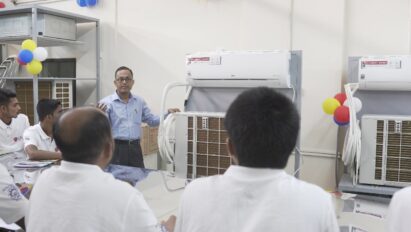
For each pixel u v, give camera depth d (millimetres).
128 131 3168
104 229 938
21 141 2973
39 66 3484
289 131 787
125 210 951
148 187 1983
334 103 2537
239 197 798
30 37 3633
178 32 3801
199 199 846
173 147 2406
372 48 3078
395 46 3004
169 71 3883
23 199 1495
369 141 2184
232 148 841
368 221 1536
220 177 860
